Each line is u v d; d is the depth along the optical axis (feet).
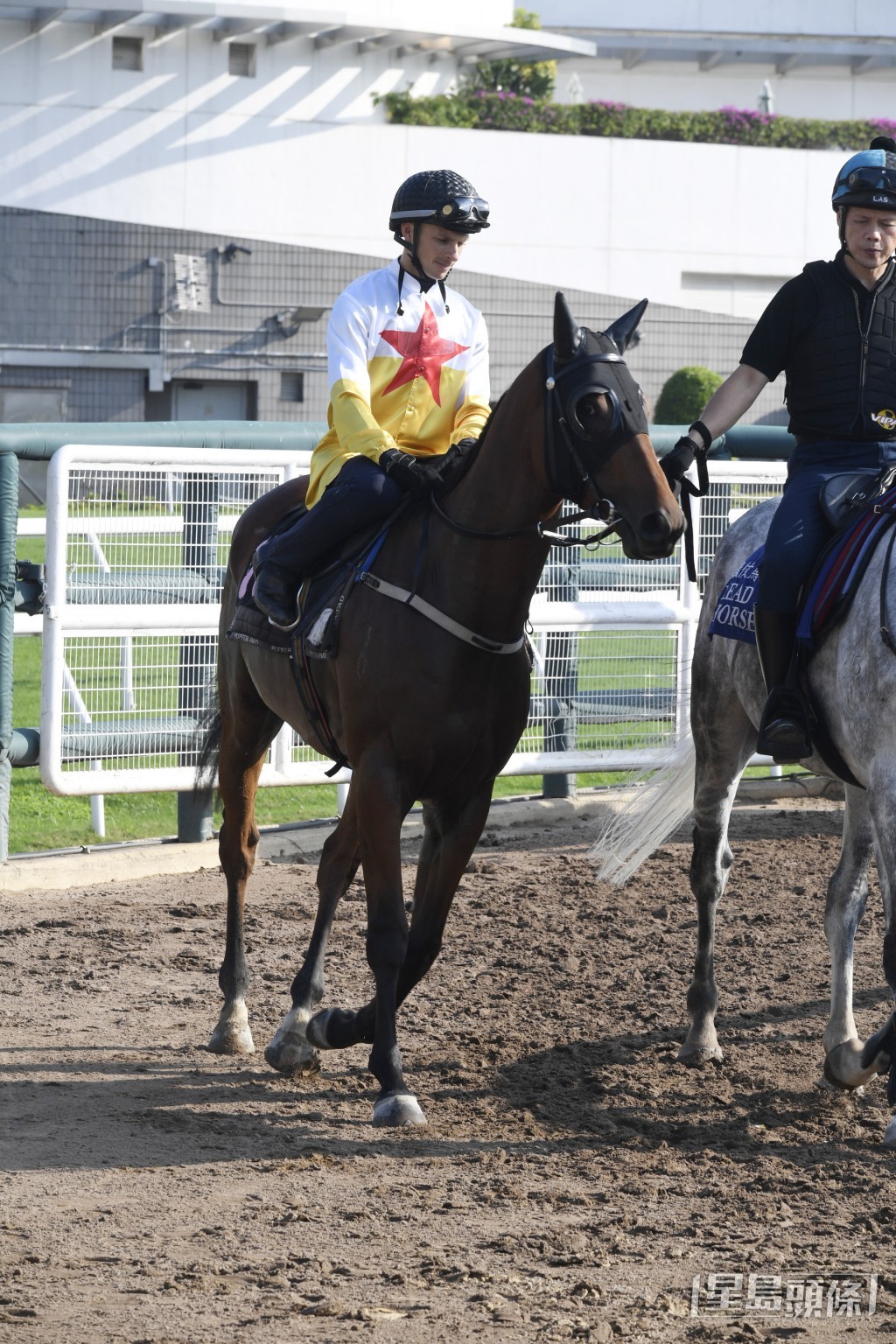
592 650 54.19
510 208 172.86
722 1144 26.16
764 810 55.42
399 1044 31.86
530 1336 18.37
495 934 40.42
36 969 37.19
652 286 176.55
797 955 38.70
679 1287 20.02
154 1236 21.70
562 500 26.13
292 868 48.11
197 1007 34.78
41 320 164.14
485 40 174.60
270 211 169.37
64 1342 18.16
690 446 27.14
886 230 26.86
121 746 46.50
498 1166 24.91
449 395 29.45
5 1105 27.94
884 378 27.40
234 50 167.73
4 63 160.97
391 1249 21.26
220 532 49.62
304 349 170.19
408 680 26.63
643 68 214.90
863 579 25.80
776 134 181.27
